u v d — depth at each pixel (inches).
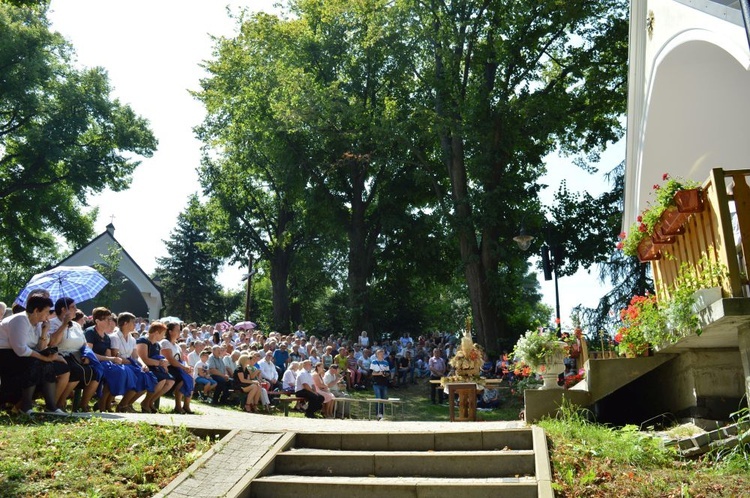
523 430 272.1
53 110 1594.5
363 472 263.0
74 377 364.2
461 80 1228.5
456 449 276.1
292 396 625.0
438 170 1352.1
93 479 239.3
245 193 1681.8
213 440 294.0
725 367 339.3
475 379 474.6
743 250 268.2
